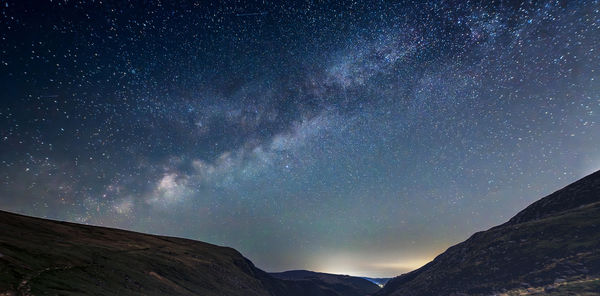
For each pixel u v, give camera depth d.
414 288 176.25
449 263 185.50
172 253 138.00
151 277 87.94
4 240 68.25
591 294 87.06
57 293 47.81
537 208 196.00
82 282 59.91
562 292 94.00
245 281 151.88
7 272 49.81
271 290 192.25
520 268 127.94
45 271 57.47
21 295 43.03
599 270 103.12
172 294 81.44
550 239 138.62
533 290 106.62
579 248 121.06
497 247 157.00
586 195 176.38
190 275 111.94
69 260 71.31
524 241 148.38
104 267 77.00
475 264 153.38
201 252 167.88
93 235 130.12
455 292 135.75
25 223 104.38
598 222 133.62
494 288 122.62
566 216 154.00
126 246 123.88
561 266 114.12
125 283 72.38
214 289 110.38
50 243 83.06
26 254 63.47
